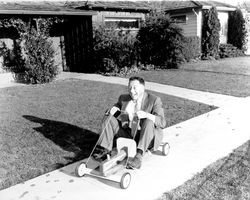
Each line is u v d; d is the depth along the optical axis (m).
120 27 18.33
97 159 4.77
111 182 4.43
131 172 4.68
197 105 8.82
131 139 4.61
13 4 15.59
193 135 6.32
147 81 13.02
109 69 15.35
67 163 5.12
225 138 6.11
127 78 14.09
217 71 15.50
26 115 8.18
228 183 4.29
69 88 11.95
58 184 4.41
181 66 17.91
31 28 13.31
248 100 9.26
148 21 17.33
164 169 4.78
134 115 4.88
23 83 13.55
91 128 6.91
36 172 4.82
